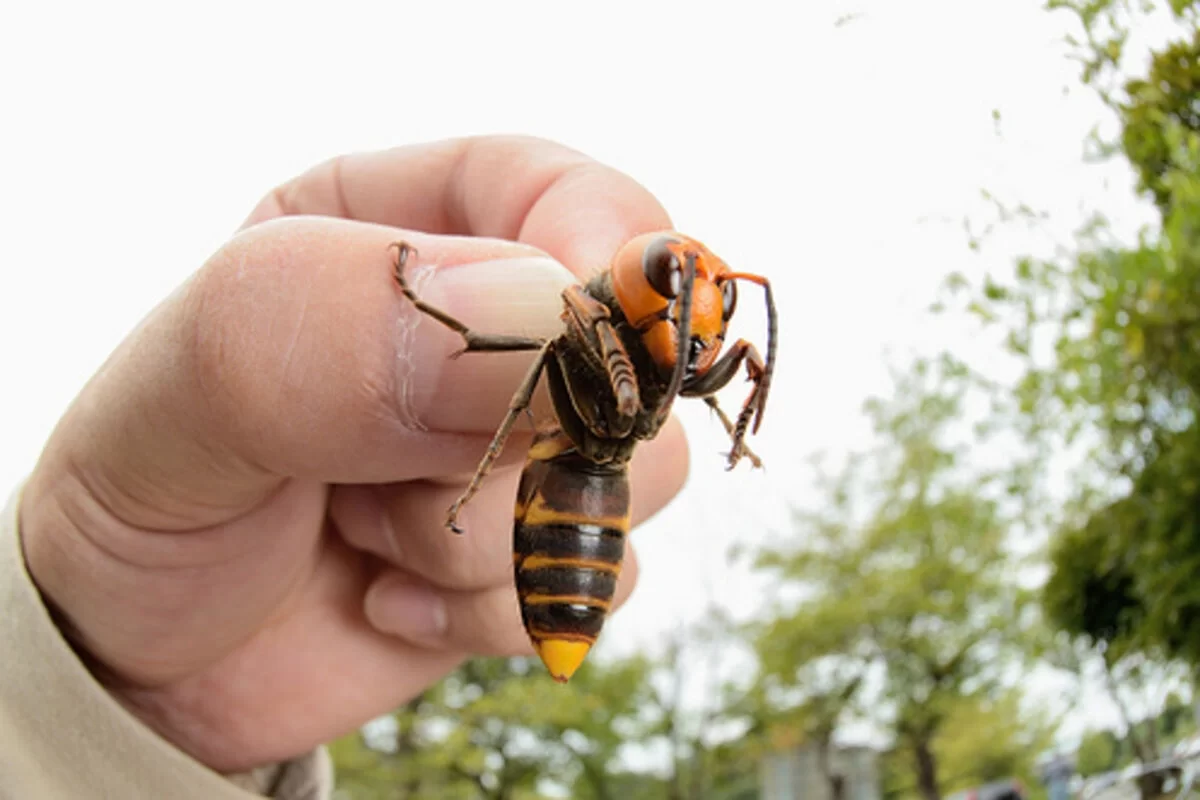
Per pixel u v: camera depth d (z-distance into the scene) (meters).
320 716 0.20
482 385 0.14
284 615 0.20
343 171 0.21
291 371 0.14
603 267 0.15
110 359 0.16
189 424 0.14
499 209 0.20
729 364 0.14
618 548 0.14
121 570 0.17
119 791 0.17
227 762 0.20
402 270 0.14
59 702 0.17
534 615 0.14
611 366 0.13
